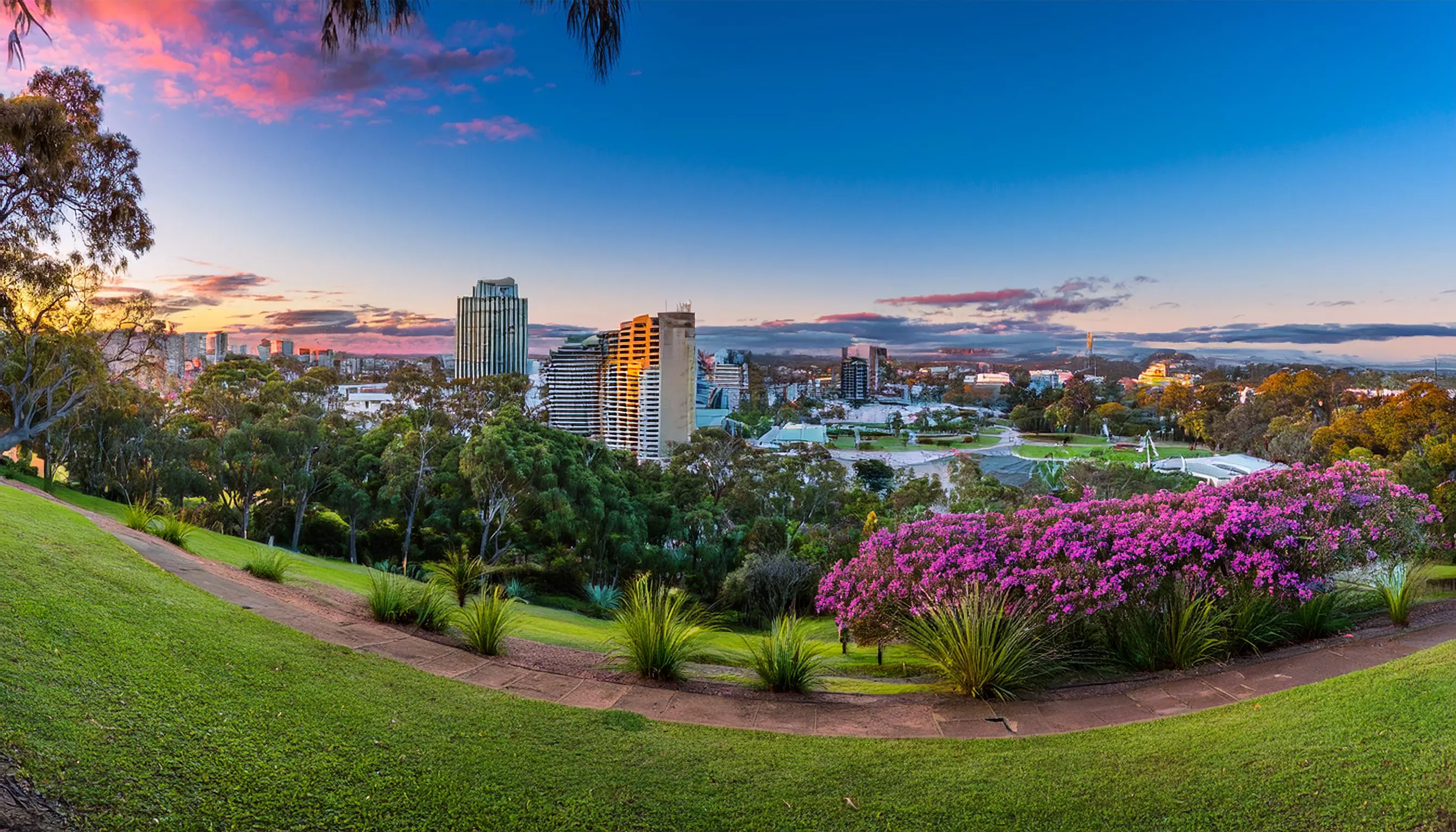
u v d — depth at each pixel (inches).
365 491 1225.4
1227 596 253.3
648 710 203.9
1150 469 2223.2
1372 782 125.1
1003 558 273.9
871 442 5693.9
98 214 578.6
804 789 144.9
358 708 170.4
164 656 173.9
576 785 144.5
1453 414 1754.4
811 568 785.6
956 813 132.7
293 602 301.4
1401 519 281.3
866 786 145.9
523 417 1362.0
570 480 1157.1
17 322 810.2
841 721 197.5
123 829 107.9
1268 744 146.6
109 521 489.4
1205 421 4475.9
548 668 245.8
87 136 552.4
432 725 168.2
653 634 244.5
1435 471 1266.0
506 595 631.8
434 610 290.4
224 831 113.1
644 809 135.9
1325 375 4338.1
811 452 2121.1
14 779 110.7
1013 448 5196.9
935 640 246.2
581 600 1030.4
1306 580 255.1
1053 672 233.1
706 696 222.8
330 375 1882.4
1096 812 129.0
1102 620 254.7
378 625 280.1
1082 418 5969.5
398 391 1713.8
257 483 1215.6
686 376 4613.7
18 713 128.3
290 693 170.7
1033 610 245.3
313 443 1221.7
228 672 175.5
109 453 1325.0
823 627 450.0
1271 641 244.2
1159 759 147.5
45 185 542.9
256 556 443.8
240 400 1454.2
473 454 1090.7
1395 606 257.0
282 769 134.6
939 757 161.5
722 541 1259.8
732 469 1894.7
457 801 133.3
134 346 989.2
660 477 1587.1
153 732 136.6
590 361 5374.0
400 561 1227.9
